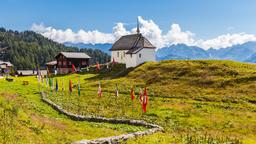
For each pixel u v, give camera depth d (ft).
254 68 301.22
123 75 365.81
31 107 174.19
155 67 352.69
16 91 255.70
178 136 113.19
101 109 193.16
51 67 608.19
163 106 206.49
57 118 154.10
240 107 203.00
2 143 82.12
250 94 231.91
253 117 175.52
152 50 407.23
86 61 553.23
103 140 95.25
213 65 316.40
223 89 253.24
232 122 162.91
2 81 329.11
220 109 197.77
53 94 255.29
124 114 179.32
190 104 214.90
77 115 161.17
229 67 305.12
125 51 453.17
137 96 252.42
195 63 336.29
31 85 310.45
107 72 409.69
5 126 95.04
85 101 225.15
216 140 111.34
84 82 358.84
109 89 290.97
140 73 344.90
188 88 267.80
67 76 420.77
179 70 321.73
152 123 153.69
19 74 634.84
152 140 102.58
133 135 108.17
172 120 165.78
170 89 271.28
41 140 93.71
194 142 104.78
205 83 273.33
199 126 154.20
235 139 114.83
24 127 100.53
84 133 117.91
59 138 100.99
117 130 131.85
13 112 111.75
